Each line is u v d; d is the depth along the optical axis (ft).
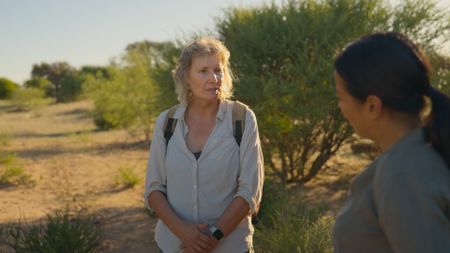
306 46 22.16
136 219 21.06
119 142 50.60
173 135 8.39
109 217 21.43
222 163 8.09
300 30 22.97
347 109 4.48
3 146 48.55
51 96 164.45
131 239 18.39
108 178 30.81
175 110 8.58
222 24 24.75
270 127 22.61
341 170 29.81
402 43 4.20
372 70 4.15
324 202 21.42
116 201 24.64
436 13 24.18
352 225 4.38
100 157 40.24
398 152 4.09
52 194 26.53
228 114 8.32
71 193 26.71
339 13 24.36
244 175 8.18
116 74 55.47
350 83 4.29
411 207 3.84
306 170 27.43
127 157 40.22
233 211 8.03
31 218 21.62
